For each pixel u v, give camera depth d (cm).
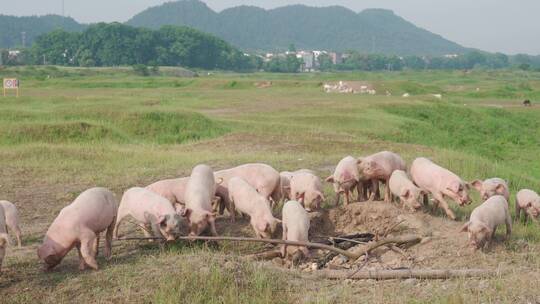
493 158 2884
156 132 2764
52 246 832
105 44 16125
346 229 1098
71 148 1945
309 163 1781
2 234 795
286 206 1005
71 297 758
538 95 7019
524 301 712
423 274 843
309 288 805
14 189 1414
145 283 785
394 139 3002
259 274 814
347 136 2648
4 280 809
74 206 861
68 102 3747
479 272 835
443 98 5956
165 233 915
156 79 8375
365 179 1182
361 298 763
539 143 3569
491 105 5550
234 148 2177
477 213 946
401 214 1081
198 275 795
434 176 1123
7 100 3725
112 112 2906
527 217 1209
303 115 3412
